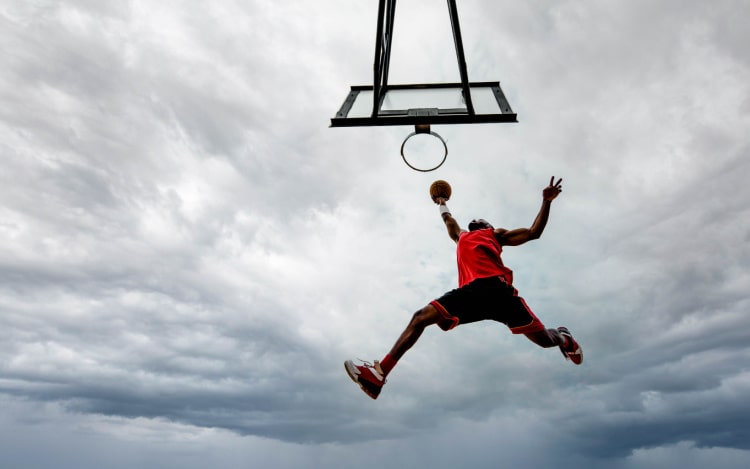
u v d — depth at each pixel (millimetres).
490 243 2932
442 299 2645
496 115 3469
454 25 3020
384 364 2510
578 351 3006
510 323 2695
